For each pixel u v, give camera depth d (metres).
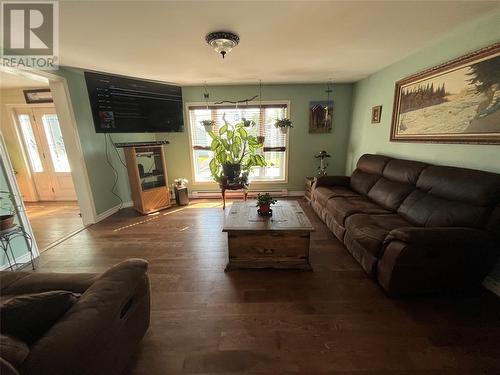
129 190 4.25
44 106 4.18
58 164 4.51
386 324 1.56
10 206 2.28
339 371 1.26
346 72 3.45
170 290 1.93
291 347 1.41
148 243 2.77
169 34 2.00
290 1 1.54
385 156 3.14
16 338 0.79
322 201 3.21
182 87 4.24
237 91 4.25
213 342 1.45
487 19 1.82
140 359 1.34
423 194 2.24
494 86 1.78
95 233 3.07
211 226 3.25
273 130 4.45
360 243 2.10
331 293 1.87
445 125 2.25
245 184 4.00
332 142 4.47
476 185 1.76
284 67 3.13
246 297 1.84
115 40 2.09
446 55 2.21
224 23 1.82
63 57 2.50
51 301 0.91
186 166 4.62
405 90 2.78
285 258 2.20
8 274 1.37
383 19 1.82
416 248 1.60
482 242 1.59
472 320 1.57
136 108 3.39
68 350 0.79
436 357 1.33
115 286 1.10
